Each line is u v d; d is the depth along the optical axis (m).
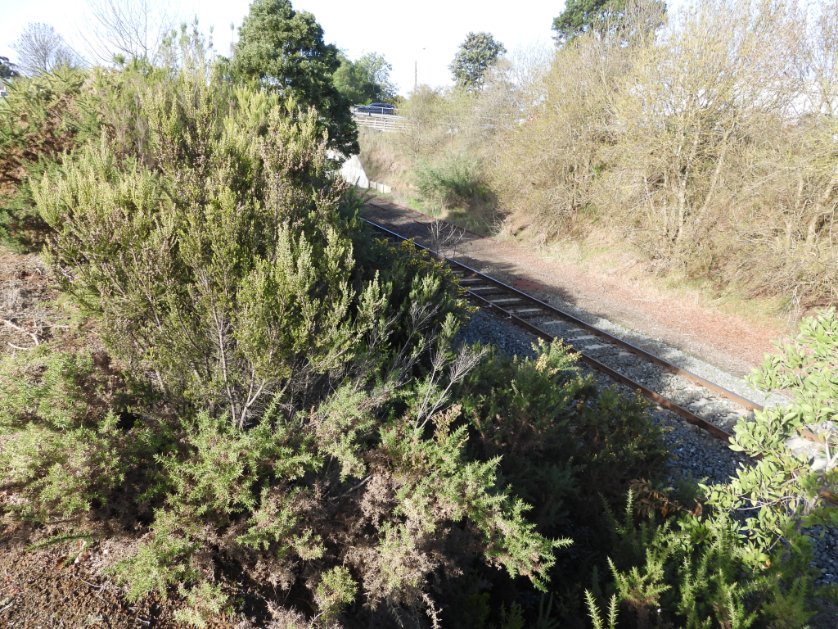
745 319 12.22
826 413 4.02
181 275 3.97
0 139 6.50
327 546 3.82
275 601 3.41
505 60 24.50
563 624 4.38
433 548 3.83
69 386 3.54
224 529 3.53
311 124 5.65
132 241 3.54
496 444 5.29
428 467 4.10
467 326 10.17
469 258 16.75
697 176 13.59
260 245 4.34
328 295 4.36
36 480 3.16
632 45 17.34
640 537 4.71
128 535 3.40
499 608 4.56
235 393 4.04
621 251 16.25
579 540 5.45
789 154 11.44
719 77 12.79
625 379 8.62
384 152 30.80
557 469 5.27
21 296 5.94
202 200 4.06
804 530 5.36
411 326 6.56
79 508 3.16
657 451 5.91
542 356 6.66
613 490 5.51
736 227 12.38
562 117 17.67
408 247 10.73
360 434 4.41
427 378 5.36
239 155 4.68
